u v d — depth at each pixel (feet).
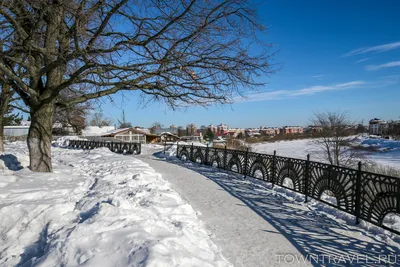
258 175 35.04
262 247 14.56
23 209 15.23
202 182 32.78
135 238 10.46
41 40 23.82
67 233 11.63
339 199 20.24
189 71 21.59
